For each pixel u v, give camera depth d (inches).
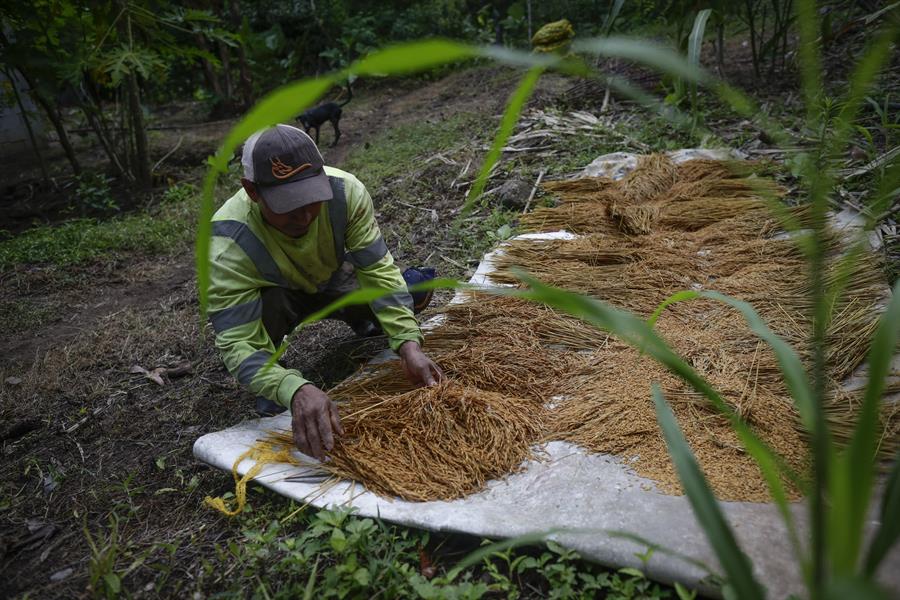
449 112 315.9
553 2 438.3
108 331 149.3
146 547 81.1
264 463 85.9
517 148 223.1
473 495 78.5
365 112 385.4
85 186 266.7
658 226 152.3
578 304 37.5
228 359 88.5
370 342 125.0
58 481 97.3
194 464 97.5
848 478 38.5
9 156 351.9
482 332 113.8
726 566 41.6
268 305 99.5
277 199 82.4
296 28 474.6
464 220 179.8
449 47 25.0
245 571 73.4
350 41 447.5
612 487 76.0
